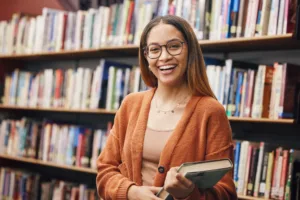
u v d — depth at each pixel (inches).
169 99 65.1
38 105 147.9
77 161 134.1
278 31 96.1
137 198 59.7
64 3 156.3
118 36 123.8
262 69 98.7
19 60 171.2
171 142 60.9
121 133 68.1
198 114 61.8
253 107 99.6
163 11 113.8
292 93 98.1
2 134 159.6
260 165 97.2
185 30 63.3
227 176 60.9
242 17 101.0
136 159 63.3
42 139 146.1
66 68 160.2
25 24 154.9
